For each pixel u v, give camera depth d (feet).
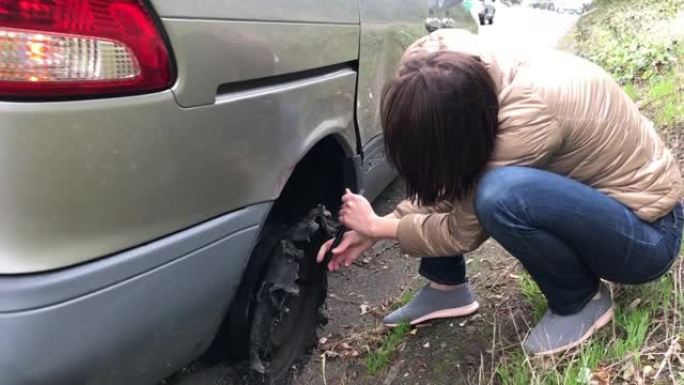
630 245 5.79
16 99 3.87
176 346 5.14
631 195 5.77
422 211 6.43
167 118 4.49
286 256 6.50
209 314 5.33
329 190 7.86
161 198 4.57
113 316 4.40
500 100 5.46
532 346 6.43
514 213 5.51
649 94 14.29
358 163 7.89
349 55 7.25
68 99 4.01
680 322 6.29
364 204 6.50
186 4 4.53
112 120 4.17
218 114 4.90
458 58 5.16
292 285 6.49
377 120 8.46
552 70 5.54
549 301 6.44
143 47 4.30
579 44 23.89
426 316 7.69
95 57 4.10
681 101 12.48
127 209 4.36
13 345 4.01
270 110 5.53
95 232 4.23
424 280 9.30
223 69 4.90
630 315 6.51
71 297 4.15
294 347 7.35
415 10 10.14
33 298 4.02
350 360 7.68
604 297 6.44
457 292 7.60
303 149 6.21
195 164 4.77
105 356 4.45
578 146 5.65
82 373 4.34
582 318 6.35
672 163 6.03
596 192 5.71
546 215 5.54
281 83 5.78
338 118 7.09
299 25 5.94
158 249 4.61
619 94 5.83
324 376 7.18
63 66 3.99
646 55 17.31
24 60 3.88
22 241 3.99
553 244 5.75
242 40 5.08
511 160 5.48
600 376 5.91
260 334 6.39
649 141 5.92
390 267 10.09
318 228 6.98
